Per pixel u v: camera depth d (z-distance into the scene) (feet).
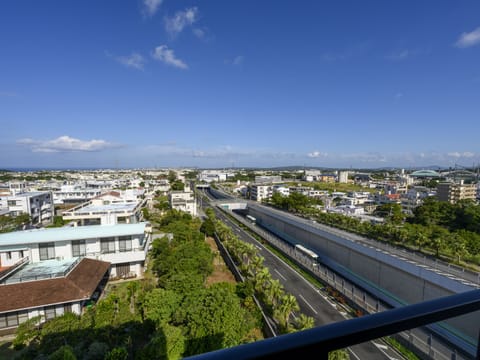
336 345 2.79
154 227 107.86
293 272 73.77
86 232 57.47
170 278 49.83
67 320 35.29
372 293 62.54
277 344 2.49
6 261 50.72
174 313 37.83
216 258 77.97
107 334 33.83
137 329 37.17
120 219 88.48
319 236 92.38
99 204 111.24
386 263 63.26
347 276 72.74
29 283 41.73
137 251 59.57
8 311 36.81
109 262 54.54
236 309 37.14
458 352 33.99
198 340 33.06
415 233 81.97
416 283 55.83
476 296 3.87
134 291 49.78
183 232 85.97
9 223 96.84
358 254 72.64
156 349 30.17
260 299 52.03
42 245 52.85
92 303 46.29
